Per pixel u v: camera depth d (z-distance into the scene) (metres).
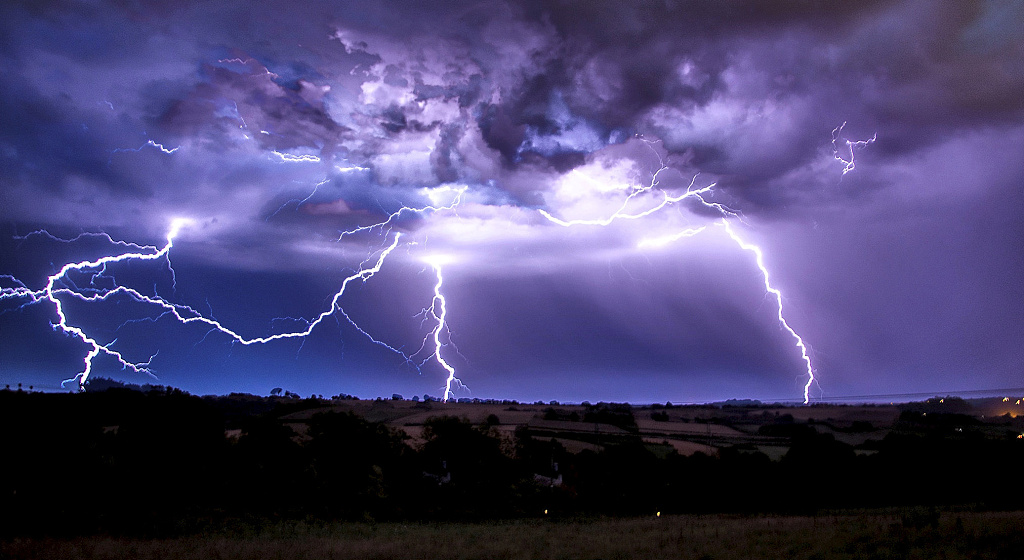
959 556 13.02
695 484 39.38
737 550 15.17
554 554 15.34
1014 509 28.58
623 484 40.62
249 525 24.02
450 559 14.99
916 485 36.97
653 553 15.18
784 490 38.09
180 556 15.47
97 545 17.28
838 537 16.28
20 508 20.83
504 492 37.28
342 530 23.94
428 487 36.34
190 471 27.41
